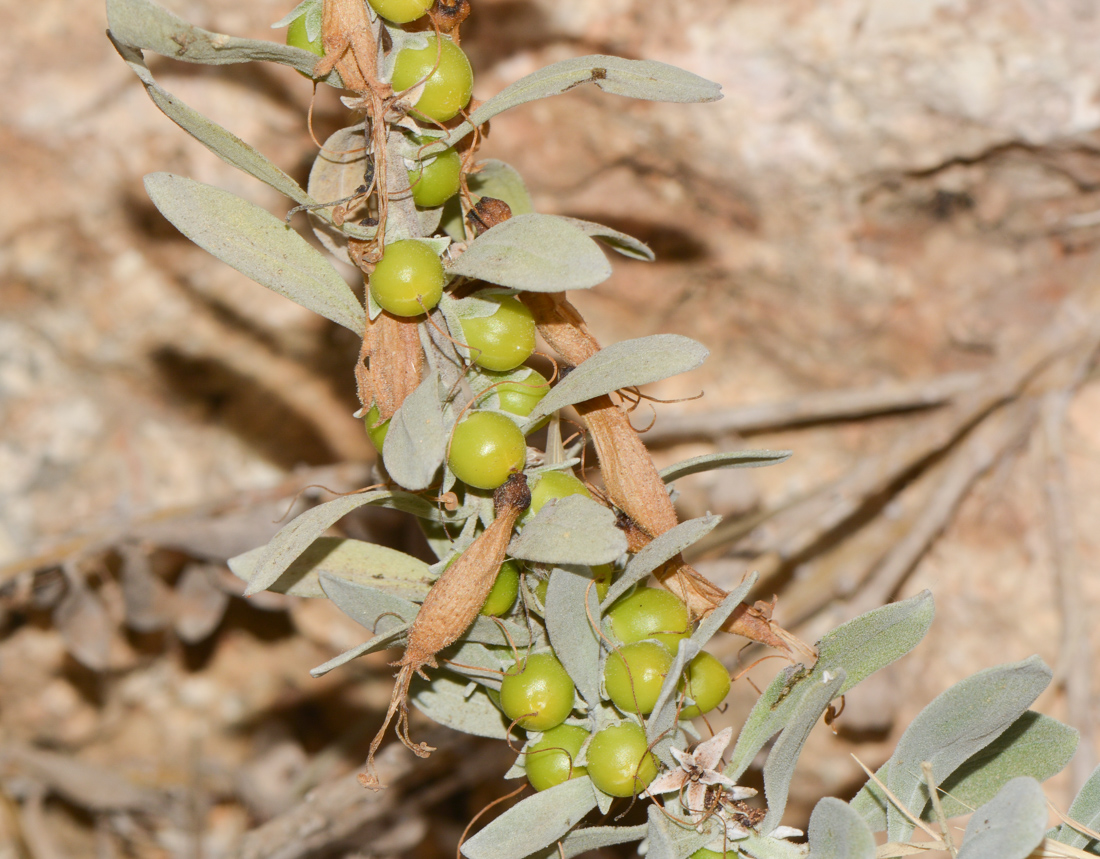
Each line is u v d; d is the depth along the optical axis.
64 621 0.51
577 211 0.51
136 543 0.51
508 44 0.47
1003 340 0.52
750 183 0.47
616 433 0.33
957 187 0.47
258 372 0.57
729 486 0.55
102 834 0.61
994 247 0.49
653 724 0.32
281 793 0.61
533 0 0.45
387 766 0.47
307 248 0.33
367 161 0.33
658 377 0.32
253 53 0.31
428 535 0.34
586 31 0.46
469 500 0.33
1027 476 0.54
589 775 0.33
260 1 0.49
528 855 0.33
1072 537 0.50
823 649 0.33
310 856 0.58
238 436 0.58
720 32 0.44
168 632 0.60
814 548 0.56
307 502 0.53
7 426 0.57
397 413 0.32
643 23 0.45
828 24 0.43
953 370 0.53
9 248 0.54
